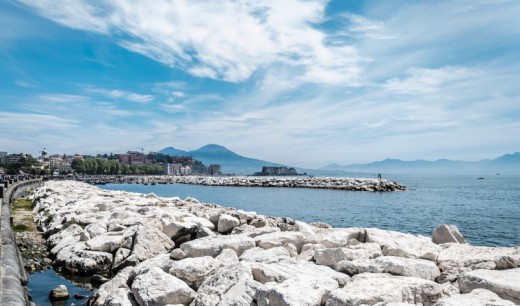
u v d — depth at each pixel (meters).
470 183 144.12
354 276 9.31
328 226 18.50
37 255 15.59
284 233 13.37
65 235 17.00
